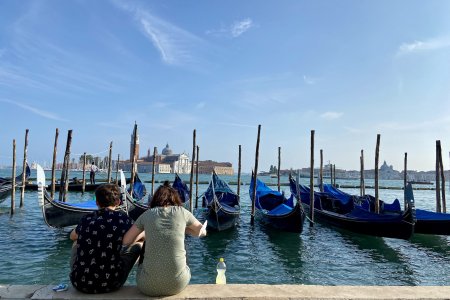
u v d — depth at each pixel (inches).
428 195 2075.5
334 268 406.3
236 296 141.4
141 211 580.4
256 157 719.1
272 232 610.2
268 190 799.7
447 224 538.0
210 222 585.6
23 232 553.9
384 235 525.0
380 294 147.0
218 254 453.1
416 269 409.7
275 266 408.2
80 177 2940.5
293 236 578.6
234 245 506.0
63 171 894.4
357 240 553.9
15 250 440.8
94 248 141.1
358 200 779.4
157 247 139.4
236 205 725.3
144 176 4303.6
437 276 386.3
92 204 560.1
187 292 144.9
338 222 622.8
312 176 660.7
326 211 678.5
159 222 141.7
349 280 366.9
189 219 148.3
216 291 146.5
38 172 491.8
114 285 142.6
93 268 139.3
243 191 2042.3
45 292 142.1
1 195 798.5
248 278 362.9
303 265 414.6
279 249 490.3
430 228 552.1
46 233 546.3
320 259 442.6
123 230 145.7
